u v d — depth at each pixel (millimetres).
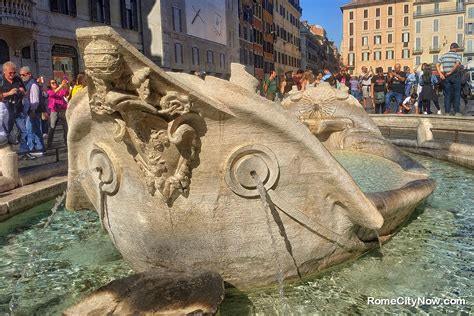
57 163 7832
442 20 88875
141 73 2645
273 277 3385
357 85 17656
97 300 2824
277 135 3082
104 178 3354
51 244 4754
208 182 3092
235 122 2992
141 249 3377
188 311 2637
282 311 3141
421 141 9719
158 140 2895
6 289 3713
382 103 15477
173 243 3242
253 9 64312
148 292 2852
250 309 3170
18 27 20578
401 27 102875
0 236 5125
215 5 45469
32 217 5867
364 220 3332
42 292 3625
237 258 3266
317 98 7762
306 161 3195
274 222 3236
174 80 2744
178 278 3033
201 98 2846
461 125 8875
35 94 9258
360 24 107125
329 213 3387
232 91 2977
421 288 3424
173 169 3021
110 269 3990
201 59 42125
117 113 2875
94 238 4895
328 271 3646
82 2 26000
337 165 3230
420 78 14664
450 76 13016
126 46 2580
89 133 3357
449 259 3879
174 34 35812
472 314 3078
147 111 2783
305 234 3354
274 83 16641
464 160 8117
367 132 7438
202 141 2992
